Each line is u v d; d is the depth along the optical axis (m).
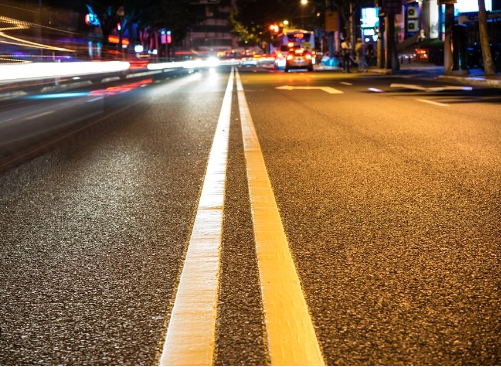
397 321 2.53
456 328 2.46
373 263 3.27
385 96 15.90
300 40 74.19
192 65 50.41
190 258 3.43
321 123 10.04
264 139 8.30
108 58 20.91
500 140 7.66
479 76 24.56
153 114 12.23
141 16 56.91
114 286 3.06
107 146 8.01
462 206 4.47
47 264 3.44
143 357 2.29
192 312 2.66
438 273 3.10
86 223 4.30
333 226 4.01
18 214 4.62
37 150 7.70
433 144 7.47
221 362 2.22
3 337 2.50
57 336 2.50
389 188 5.13
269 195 4.96
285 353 2.27
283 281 3.02
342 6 52.16
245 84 24.72
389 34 35.47
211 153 7.23
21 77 8.73
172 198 4.99
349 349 2.29
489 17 33.28
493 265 3.20
